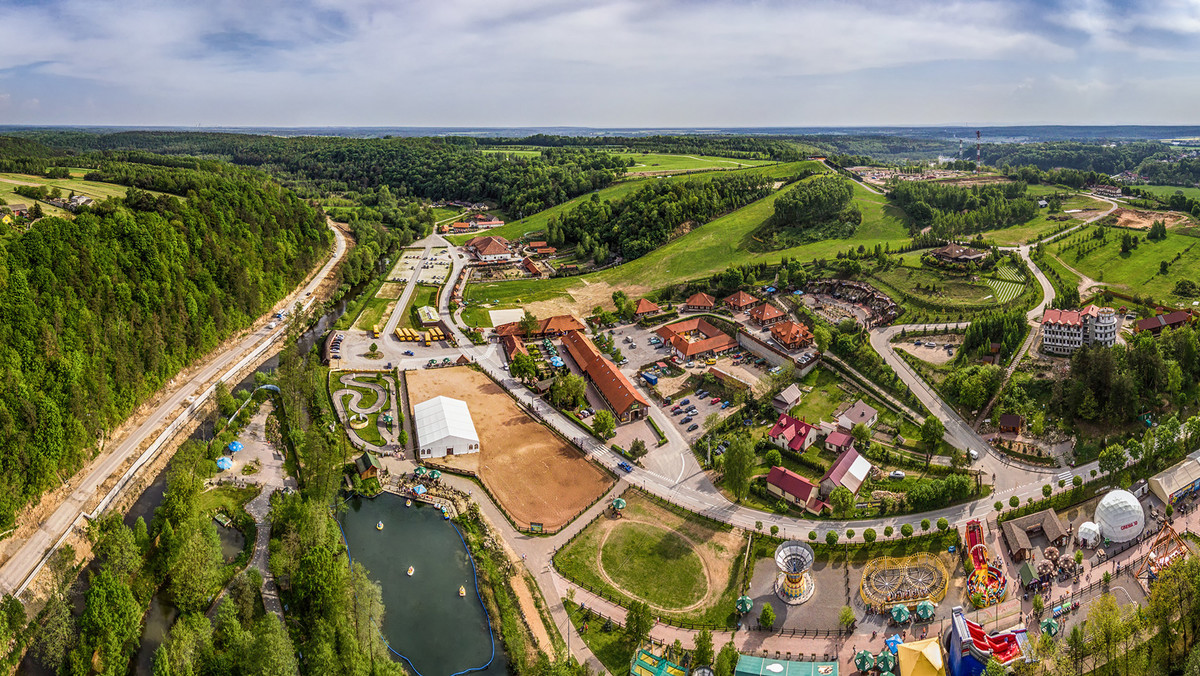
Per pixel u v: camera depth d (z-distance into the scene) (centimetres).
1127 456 15050
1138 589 12238
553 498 15762
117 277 19638
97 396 16925
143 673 11188
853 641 11662
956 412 17912
